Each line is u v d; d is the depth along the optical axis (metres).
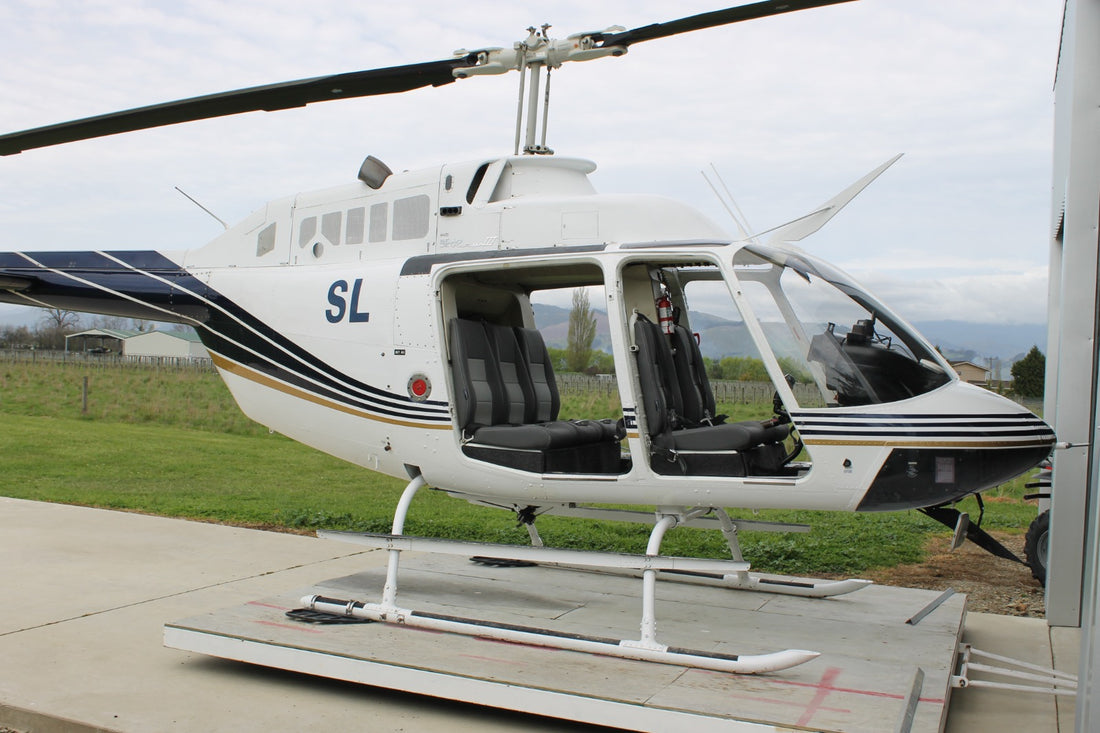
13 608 5.56
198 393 23.39
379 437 5.34
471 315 5.91
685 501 4.57
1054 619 5.65
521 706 3.74
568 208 4.94
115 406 20.59
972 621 5.80
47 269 6.48
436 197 5.33
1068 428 5.59
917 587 6.67
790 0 4.25
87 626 5.23
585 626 4.73
